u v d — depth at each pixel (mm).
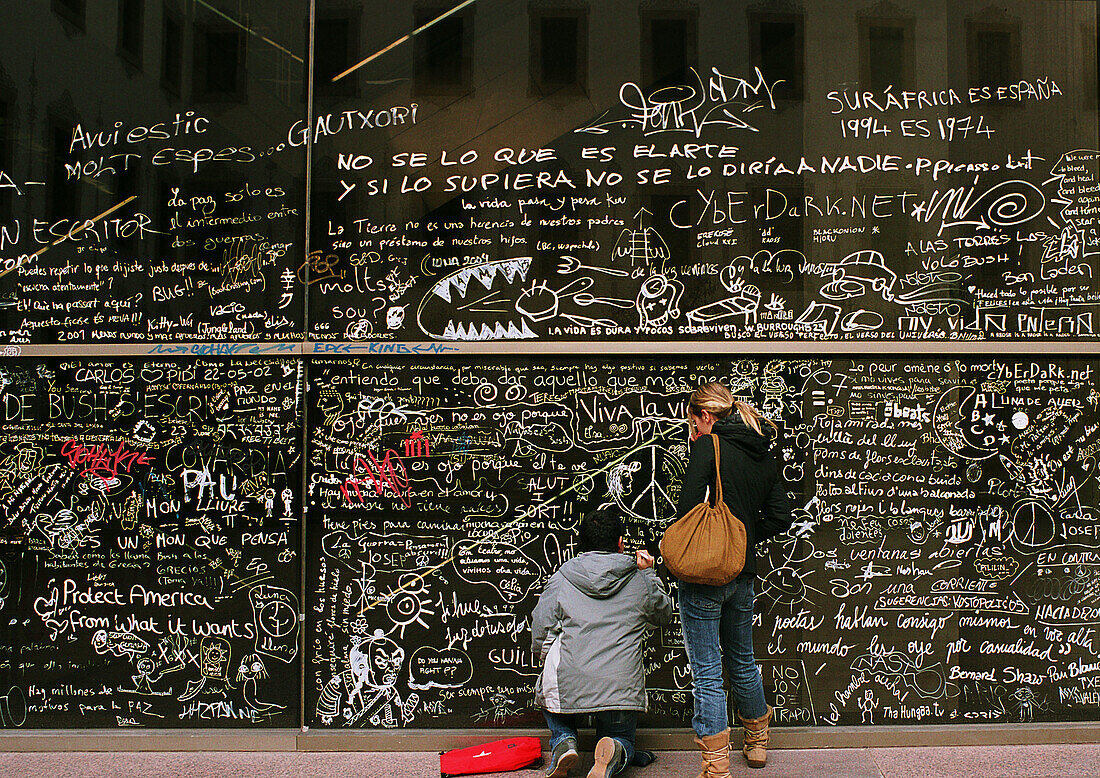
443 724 3639
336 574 3670
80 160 3811
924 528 3705
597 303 3725
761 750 3387
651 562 3342
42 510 3719
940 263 3758
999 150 3801
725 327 3719
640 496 3678
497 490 3682
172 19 3854
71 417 3732
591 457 3688
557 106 3797
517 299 3729
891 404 3709
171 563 3691
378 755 3529
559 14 3844
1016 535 3715
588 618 3146
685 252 3742
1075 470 3736
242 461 3701
